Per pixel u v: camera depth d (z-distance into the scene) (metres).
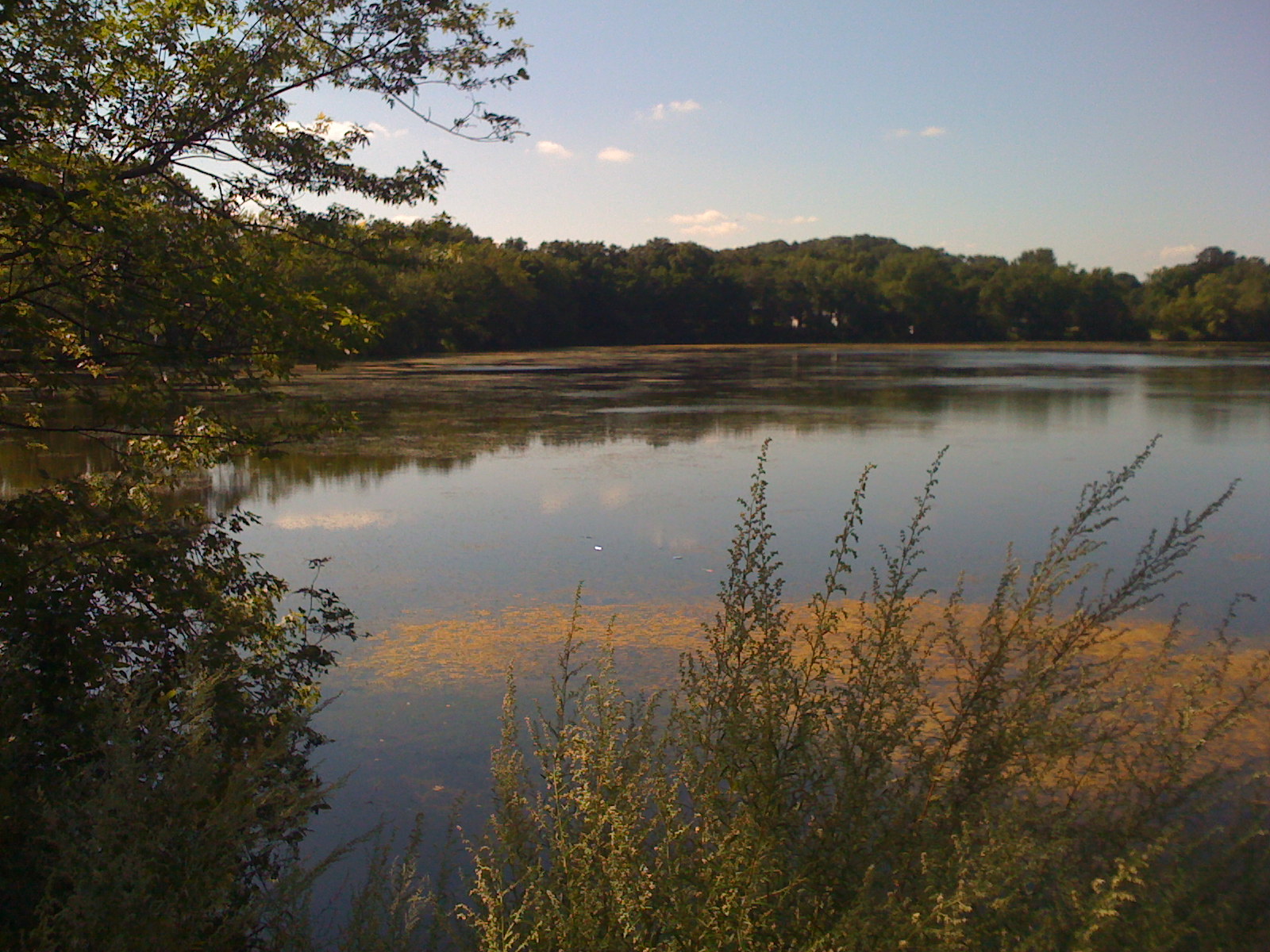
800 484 17.61
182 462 7.02
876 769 2.72
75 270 6.01
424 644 9.44
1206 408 31.39
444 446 22.38
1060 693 2.78
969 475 18.50
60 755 4.43
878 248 171.12
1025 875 2.22
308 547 13.09
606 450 21.94
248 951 3.39
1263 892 2.39
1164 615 9.80
